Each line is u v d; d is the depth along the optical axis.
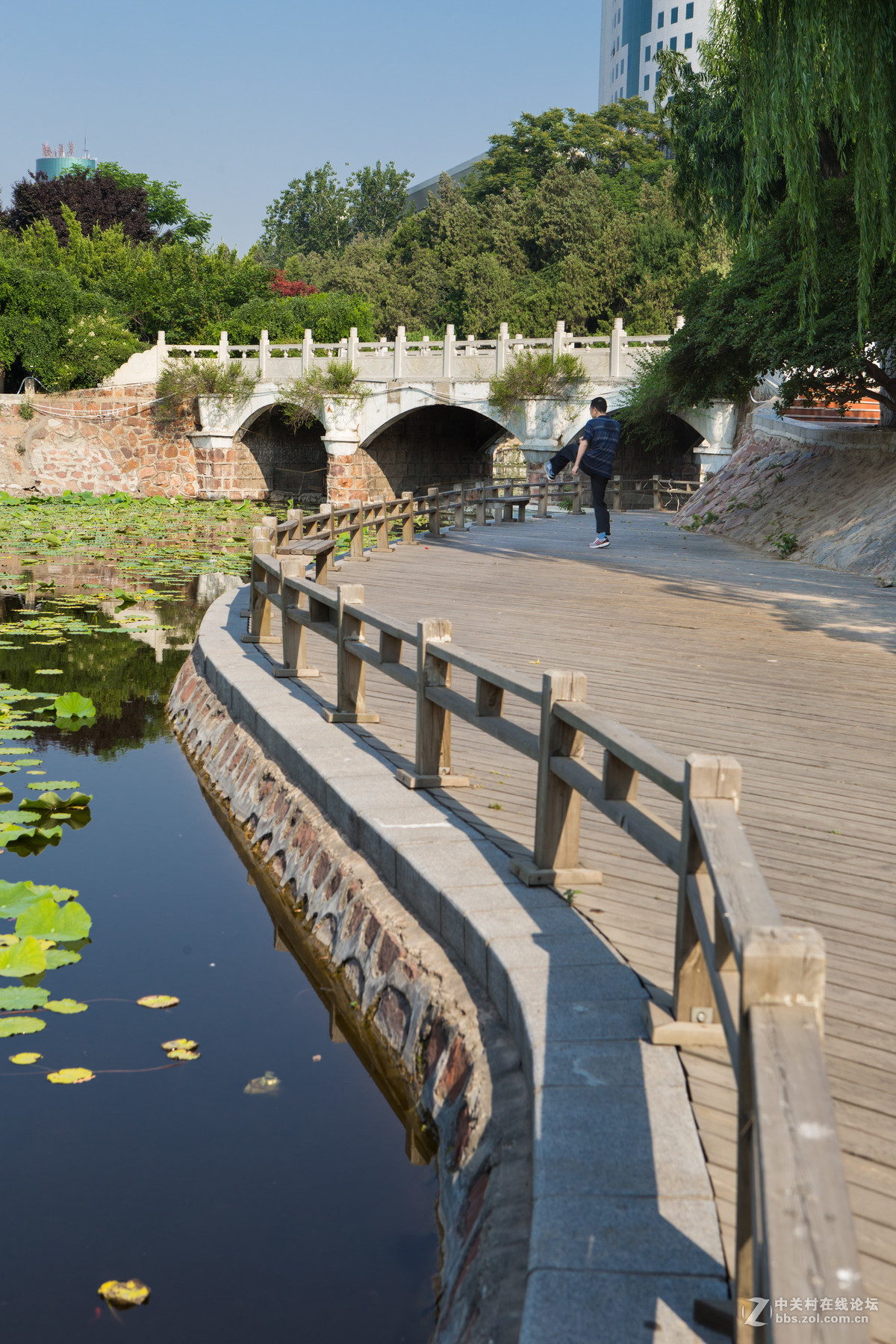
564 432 30.06
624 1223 2.09
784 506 16.52
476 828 4.36
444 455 40.25
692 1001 2.77
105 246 45.94
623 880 3.85
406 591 11.03
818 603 10.65
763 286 15.16
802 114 9.79
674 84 17.64
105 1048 3.96
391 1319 2.62
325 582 11.41
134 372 36.53
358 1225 2.98
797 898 3.72
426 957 3.66
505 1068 2.91
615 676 7.26
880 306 13.20
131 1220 2.99
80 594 15.41
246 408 36.03
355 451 34.50
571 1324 1.85
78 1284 2.74
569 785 3.78
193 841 6.17
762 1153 1.31
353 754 5.48
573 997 2.95
